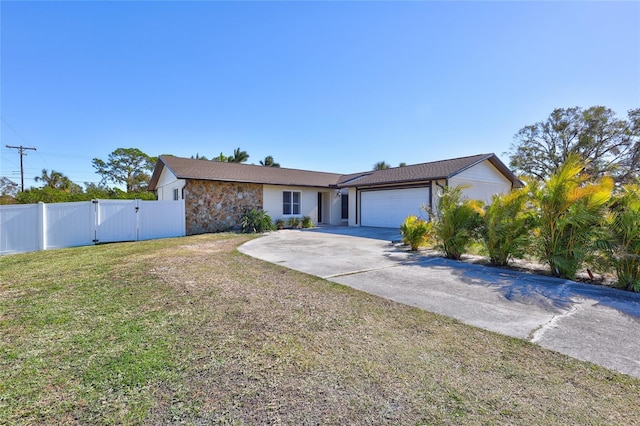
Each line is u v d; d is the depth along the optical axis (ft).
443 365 8.11
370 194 56.24
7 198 59.72
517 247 20.71
